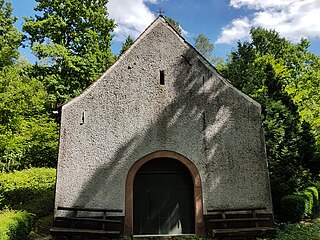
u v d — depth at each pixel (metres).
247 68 24.77
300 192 13.09
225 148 9.99
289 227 10.05
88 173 9.68
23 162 18.64
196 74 10.59
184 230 9.72
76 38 20.69
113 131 10.04
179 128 10.12
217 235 8.70
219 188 9.67
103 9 22.31
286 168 13.08
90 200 9.48
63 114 10.13
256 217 9.44
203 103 10.34
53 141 17.56
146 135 10.03
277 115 14.85
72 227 9.06
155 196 9.95
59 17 20.67
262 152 9.98
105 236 8.67
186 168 10.09
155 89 10.42
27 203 13.30
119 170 9.75
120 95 10.34
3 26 23.12
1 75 10.30
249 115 10.27
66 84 20.34
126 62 10.63
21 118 10.92
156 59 10.70
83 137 9.97
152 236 9.33
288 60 28.55
